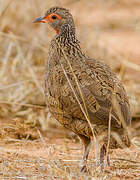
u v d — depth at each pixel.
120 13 34.12
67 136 17.17
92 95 12.27
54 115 13.28
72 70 12.41
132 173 12.65
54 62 13.77
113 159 13.62
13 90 19.30
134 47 27.25
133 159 13.88
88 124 12.39
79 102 11.97
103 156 12.75
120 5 36.06
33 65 21.03
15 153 14.07
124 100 12.48
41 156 13.98
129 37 29.45
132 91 19.80
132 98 19.00
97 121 12.13
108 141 11.53
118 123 11.84
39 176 12.01
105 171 12.58
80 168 12.96
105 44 25.58
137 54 25.75
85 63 13.24
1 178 11.89
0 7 22.92
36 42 21.94
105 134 12.12
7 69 20.31
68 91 12.56
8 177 11.95
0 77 19.70
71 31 14.47
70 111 12.60
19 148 15.02
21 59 20.38
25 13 24.09
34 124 17.08
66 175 11.50
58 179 11.73
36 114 18.12
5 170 12.52
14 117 18.12
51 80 13.22
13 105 18.50
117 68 21.45
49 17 14.97
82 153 14.52
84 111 12.30
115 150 14.83
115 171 12.49
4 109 18.38
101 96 12.20
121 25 31.47
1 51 22.00
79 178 11.75
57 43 14.03
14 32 23.05
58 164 12.93
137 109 18.77
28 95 18.69
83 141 13.20
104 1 35.81
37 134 16.44
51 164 12.39
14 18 23.64
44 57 21.09
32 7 23.91
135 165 13.25
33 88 18.94
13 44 21.20
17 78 19.72
